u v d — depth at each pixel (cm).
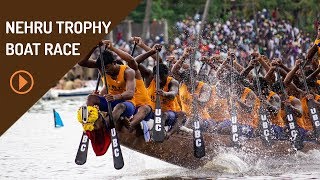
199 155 2647
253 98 2925
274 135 2950
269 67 3086
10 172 2728
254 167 2781
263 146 2881
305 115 3086
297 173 2606
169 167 2791
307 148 3012
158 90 2562
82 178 2573
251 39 6819
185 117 2788
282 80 3102
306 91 3025
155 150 2650
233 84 2944
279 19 7512
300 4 7862
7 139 3753
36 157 3092
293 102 2995
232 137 2817
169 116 2650
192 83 2762
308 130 3069
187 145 2705
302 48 6606
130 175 2619
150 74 2669
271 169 2727
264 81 2997
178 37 6856
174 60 2986
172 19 8406
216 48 5147
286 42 6912
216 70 3139
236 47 6250
